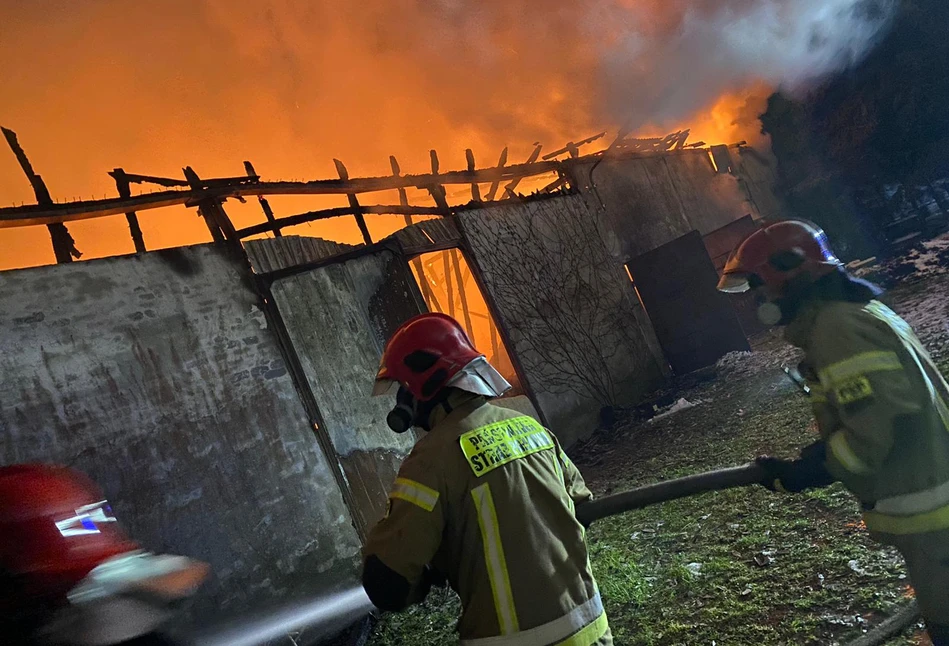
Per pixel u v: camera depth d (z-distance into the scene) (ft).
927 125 47.50
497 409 6.97
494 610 6.00
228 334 19.30
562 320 33.27
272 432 19.10
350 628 17.13
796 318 6.78
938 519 6.08
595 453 27.96
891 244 44.93
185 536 16.55
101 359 16.75
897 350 6.17
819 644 9.52
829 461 6.35
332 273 23.07
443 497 6.19
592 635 6.14
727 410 25.25
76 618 6.75
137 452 16.55
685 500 17.30
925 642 8.64
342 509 19.58
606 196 39.68
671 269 35.86
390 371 6.91
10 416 15.08
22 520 6.88
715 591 12.02
